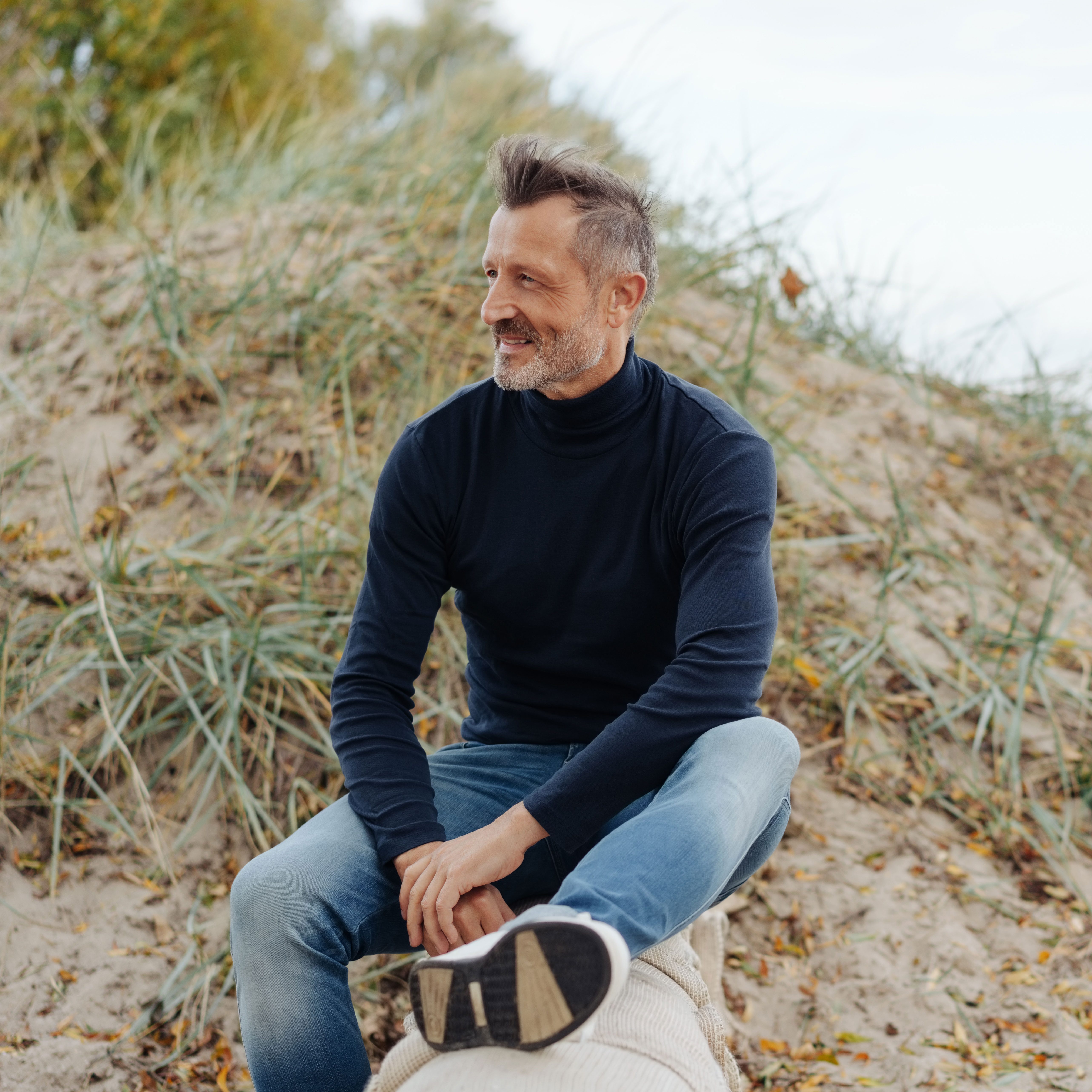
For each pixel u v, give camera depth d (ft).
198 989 6.73
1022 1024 6.95
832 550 10.75
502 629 5.55
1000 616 10.68
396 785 4.91
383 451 10.03
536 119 13.91
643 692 5.50
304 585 8.65
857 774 8.95
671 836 4.10
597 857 4.08
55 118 24.72
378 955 6.98
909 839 8.44
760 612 4.91
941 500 11.92
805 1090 6.43
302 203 13.01
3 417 10.39
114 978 6.74
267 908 4.42
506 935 3.60
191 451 10.05
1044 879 8.27
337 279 11.07
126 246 12.72
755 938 7.64
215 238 12.44
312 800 7.94
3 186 16.90
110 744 7.68
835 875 8.10
